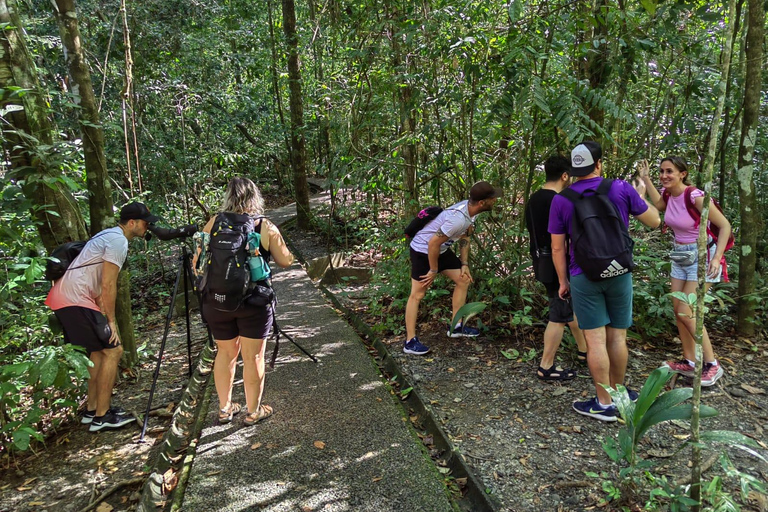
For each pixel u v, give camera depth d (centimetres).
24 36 389
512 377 383
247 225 313
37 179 342
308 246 923
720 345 417
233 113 1142
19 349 383
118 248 340
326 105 739
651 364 386
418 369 409
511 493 256
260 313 316
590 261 289
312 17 996
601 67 453
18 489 293
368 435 313
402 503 251
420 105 516
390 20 527
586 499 249
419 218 433
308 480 272
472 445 300
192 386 414
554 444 296
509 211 496
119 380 433
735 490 247
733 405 326
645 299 432
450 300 535
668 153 597
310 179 1678
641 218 300
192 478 279
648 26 429
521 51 398
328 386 383
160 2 861
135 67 836
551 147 473
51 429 356
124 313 436
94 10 793
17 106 326
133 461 316
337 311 588
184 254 402
